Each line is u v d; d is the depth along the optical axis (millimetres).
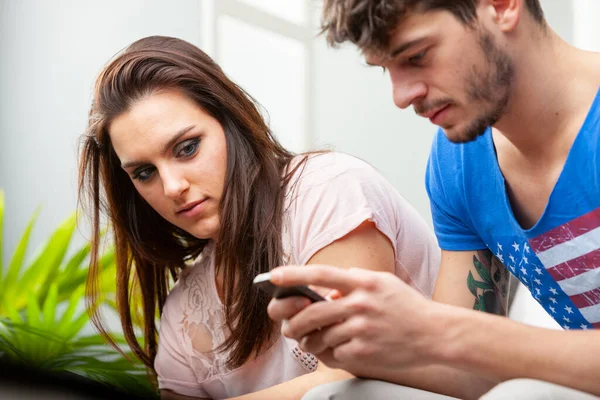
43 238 4383
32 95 4461
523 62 1292
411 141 4941
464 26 1215
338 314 1129
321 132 5164
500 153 1485
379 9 1186
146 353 1988
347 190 1649
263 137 1729
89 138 1815
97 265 1932
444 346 1125
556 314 1509
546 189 1425
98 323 1977
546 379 1130
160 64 1685
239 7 4754
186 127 1657
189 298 1889
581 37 4137
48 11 4480
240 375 1789
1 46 4500
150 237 1895
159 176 1699
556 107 1347
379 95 5031
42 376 1513
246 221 1687
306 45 5121
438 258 1832
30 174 4430
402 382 1339
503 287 1657
